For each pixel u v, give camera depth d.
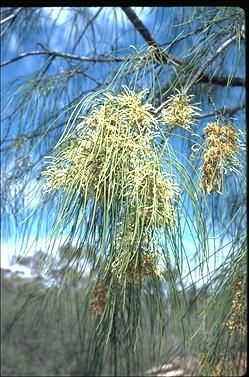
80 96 0.86
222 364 0.80
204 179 0.51
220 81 0.77
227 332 0.73
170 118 0.50
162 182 0.45
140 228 0.45
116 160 0.44
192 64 0.69
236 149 0.53
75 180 0.45
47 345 2.72
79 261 0.48
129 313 0.77
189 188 0.46
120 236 0.46
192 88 0.73
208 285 0.71
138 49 0.62
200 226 0.48
